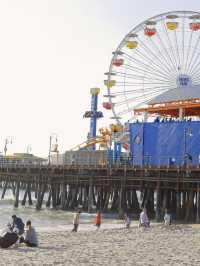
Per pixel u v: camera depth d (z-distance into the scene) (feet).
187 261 63.41
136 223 140.46
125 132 217.97
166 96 204.64
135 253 70.64
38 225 135.33
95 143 269.44
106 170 178.29
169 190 166.61
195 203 164.96
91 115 408.87
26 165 222.28
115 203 183.83
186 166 153.99
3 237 74.38
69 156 263.29
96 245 80.53
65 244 81.41
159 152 189.57
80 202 196.44
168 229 114.93
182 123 184.55
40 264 58.23
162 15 221.46
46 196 321.52
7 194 356.38
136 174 167.02
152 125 194.39
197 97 193.67
